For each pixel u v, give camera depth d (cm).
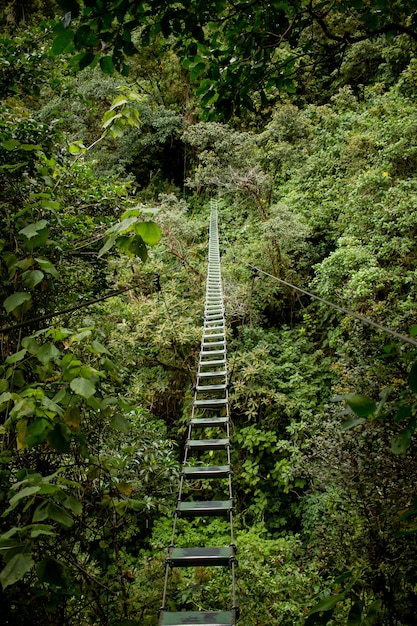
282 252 934
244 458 737
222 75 232
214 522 649
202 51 215
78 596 206
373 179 670
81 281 301
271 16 224
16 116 251
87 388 134
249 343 837
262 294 902
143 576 397
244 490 709
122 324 754
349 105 1060
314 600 384
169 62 1432
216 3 201
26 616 159
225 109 244
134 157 1501
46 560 124
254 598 394
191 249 1021
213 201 1300
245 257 977
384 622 289
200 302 878
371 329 412
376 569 312
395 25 231
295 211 942
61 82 281
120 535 441
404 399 109
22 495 117
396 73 1047
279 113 1083
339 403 415
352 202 693
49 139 243
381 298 618
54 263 229
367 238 667
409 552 305
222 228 1172
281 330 922
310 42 247
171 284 884
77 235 288
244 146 1116
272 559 457
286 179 1111
